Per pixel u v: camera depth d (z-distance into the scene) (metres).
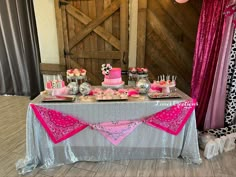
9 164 1.97
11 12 3.70
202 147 2.16
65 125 1.80
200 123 2.51
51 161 1.92
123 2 2.67
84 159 1.98
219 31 2.15
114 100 1.80
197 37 2.41
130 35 2.87
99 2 2.76
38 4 3.03
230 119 2.32
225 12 1.98
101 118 1.81
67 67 3.14
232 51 2.11
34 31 3.70
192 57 2.72
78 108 1.77
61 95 1.92
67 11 2.89
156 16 2.68
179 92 2.07
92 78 3.10
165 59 2.81
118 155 1.98
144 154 1.99
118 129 1.85
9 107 3.53
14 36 3.86
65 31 2.98
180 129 1.87
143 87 1.99
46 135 1.84
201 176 1.78
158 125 1.85
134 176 1.79
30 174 1.82
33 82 4.06
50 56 3.25
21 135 2.54
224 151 2.14
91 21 2.85
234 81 2.19
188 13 2.59
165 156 2.01
